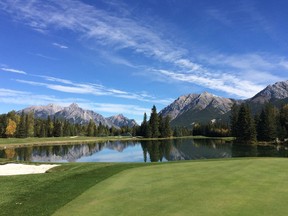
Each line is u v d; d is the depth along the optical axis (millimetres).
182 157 67812
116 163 32031
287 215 12500
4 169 31484
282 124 149125
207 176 20766
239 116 137500
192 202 14555
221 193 16062
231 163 26953
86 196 16594
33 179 22656
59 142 141125
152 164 29594
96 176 23094
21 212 14258
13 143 121688
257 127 137375
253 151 82375
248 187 17234
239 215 12555
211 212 13031
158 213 13117
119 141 157375
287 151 81500
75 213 13625
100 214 13258
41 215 13648
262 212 12898
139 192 16891
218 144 121125
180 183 18812
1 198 17031
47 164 35406
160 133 197875
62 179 22297
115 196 16234
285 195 15477
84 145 122875
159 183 19078
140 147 105312
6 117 194750
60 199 16266
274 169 23047
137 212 13344
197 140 165125
